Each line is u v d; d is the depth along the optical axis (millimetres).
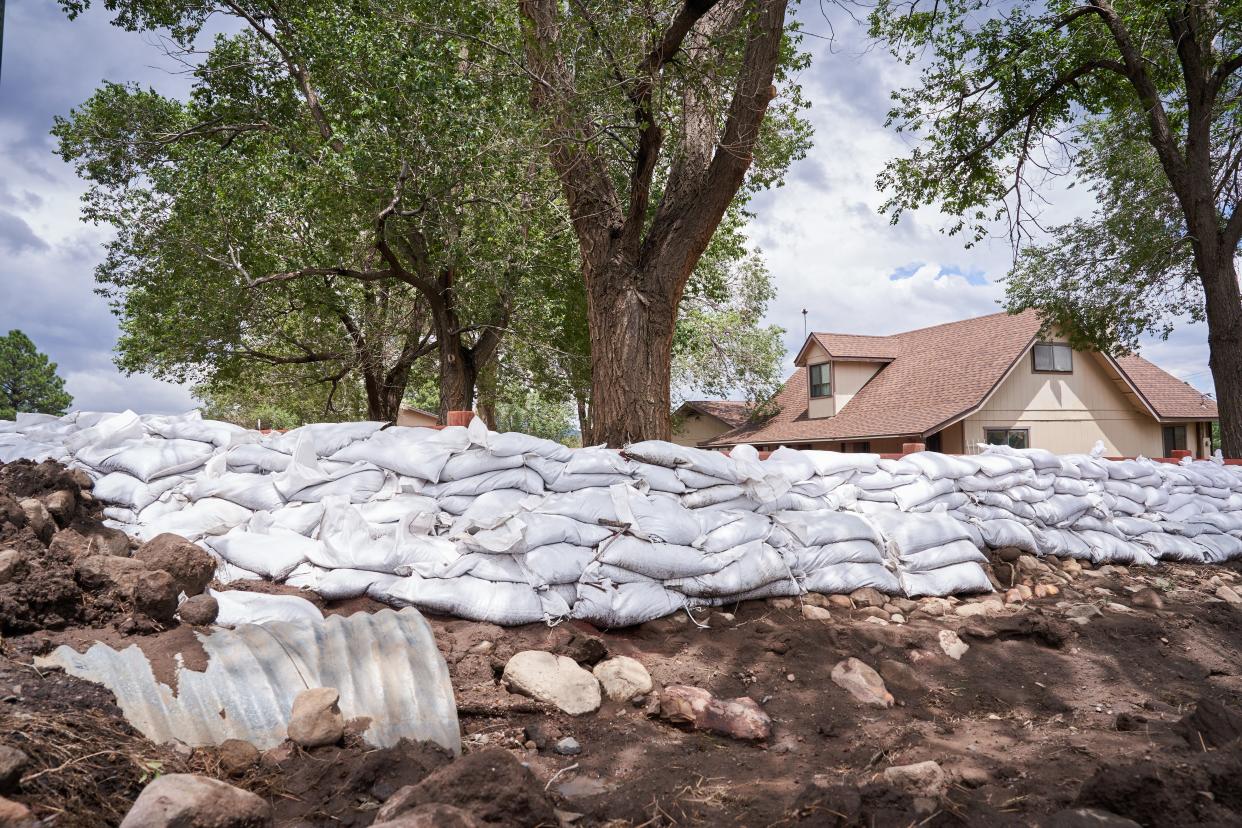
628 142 8906
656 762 3750
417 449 5621
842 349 22469
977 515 7227
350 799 2971
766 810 3158
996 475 7332
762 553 5805
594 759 3768
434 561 4980
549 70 7465
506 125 8547
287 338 16609
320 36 10789
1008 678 5172
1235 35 12500
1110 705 4828
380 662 3734
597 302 7902
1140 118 14062
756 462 6168
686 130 8125
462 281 13625
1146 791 2789
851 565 6191
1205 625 6473
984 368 19328
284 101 13984
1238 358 12469
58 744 2693
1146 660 5598
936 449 19547
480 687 4285
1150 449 21047
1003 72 13094
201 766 3031
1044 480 7762
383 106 9289
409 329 17594
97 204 14648
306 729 3307
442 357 15258
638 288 7762
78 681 3158
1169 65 13219
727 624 5508
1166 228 15094
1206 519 8977
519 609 4879
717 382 23312
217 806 2410
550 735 3951
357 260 13875
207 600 3900
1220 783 2895
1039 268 16438
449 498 5477
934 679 5066
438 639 4609
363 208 10352
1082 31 13109
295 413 26703
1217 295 12641
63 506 4793
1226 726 3678
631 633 5281
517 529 5031
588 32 7102
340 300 14992
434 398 32812
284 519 5336
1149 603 6816
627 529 5410
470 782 2709
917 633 5648
